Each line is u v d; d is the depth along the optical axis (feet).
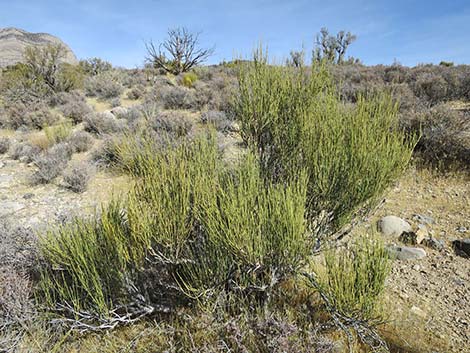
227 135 24.50
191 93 42.93
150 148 9.82
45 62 53.31
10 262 10.56
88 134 28.96
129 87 62.13
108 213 8.60
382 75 49.26
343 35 73.82
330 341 7.32
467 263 11.72
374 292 6.75
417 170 19.36
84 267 8.04
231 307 8.34
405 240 13.21
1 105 45.24
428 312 9.40
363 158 8.23
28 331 8.57
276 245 6.87
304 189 7.54
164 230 7.42
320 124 9.15
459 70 47.37
